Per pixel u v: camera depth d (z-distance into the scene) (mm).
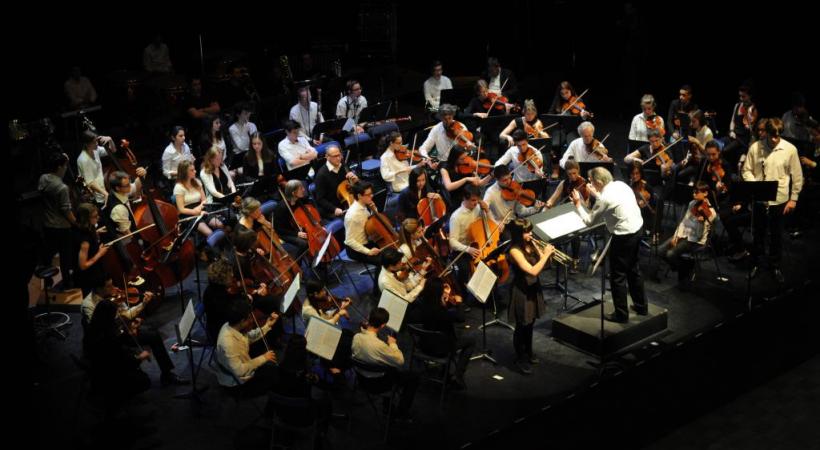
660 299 9141
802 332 9531
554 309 8938
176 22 14477
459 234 8719
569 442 7594
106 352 6746
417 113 14750
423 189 9492
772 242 9430
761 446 8055
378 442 6898
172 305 9078
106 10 13391
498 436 7031
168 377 7645
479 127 12531
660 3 16000
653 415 8266
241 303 6969
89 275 8195
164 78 13422
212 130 11305
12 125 11047
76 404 7387
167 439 6914
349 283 9461
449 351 7223
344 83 14992
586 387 7648
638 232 8125
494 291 8688
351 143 11844
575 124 12070
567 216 8398
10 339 7371
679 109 11664
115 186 8656
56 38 12734
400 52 17047
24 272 8180
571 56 17141
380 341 6930
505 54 16844
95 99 12828
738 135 11766
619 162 12703
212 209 10078
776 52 15086
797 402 8789
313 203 9992
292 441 6777
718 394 8805
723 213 9703
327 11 16156
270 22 15703
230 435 6977
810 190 10523
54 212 8883
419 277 8133
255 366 6906
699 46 15922
